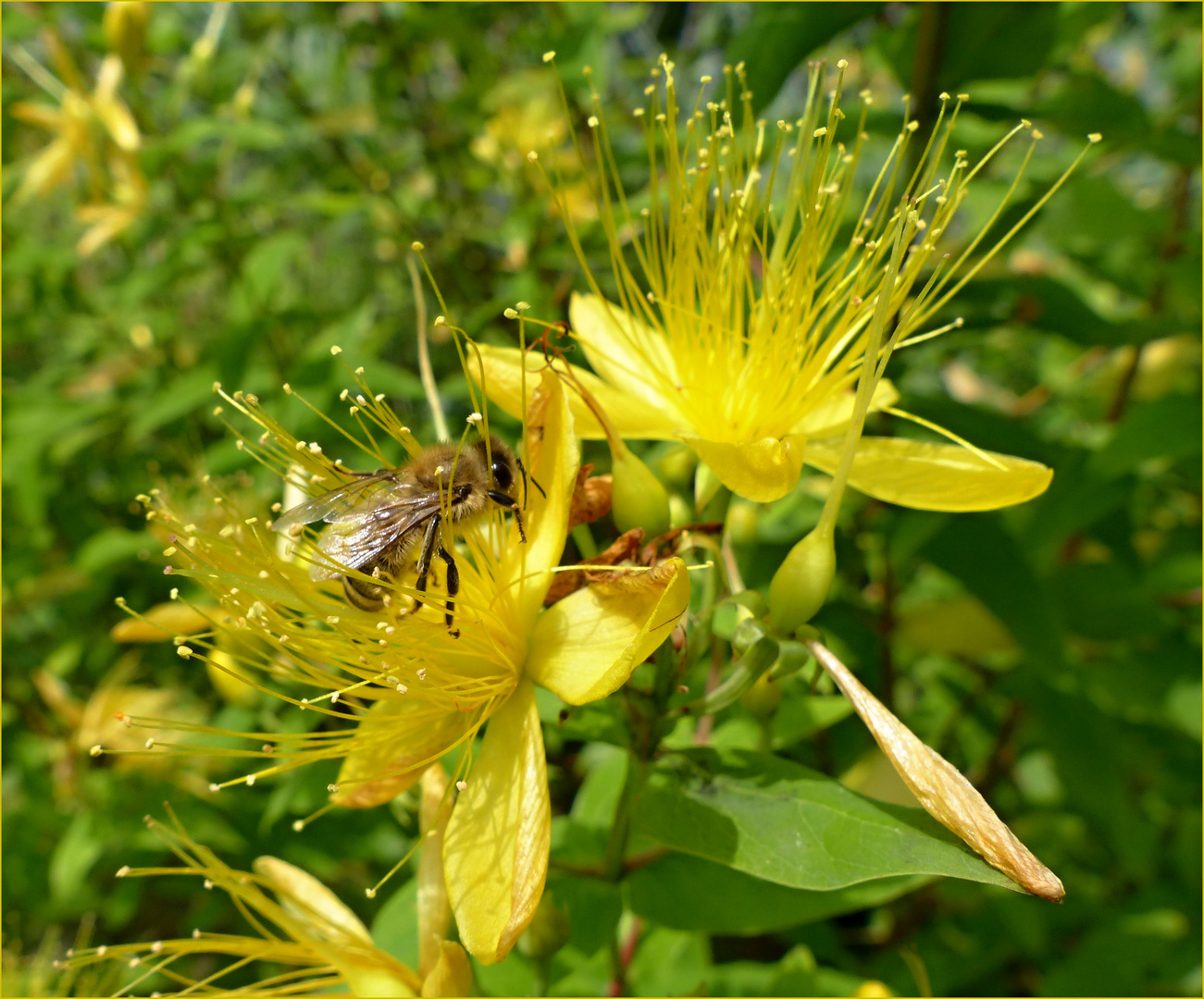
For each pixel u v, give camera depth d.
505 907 0.06
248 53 0.17
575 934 0.07
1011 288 0.11
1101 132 0.11
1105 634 0.11
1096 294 0.16
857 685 0.06
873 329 0.06
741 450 0.07
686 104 0.18
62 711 0.14
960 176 0.08
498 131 0.16
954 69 0.11
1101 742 0.11
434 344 0.16
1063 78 0.15
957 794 0.06
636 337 0.08
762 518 0.11
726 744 0.09
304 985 0.07
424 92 0.18
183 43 0.17
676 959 0.09
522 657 0.07
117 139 0.15
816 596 0.06
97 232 0.15
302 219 0.19
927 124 0.11
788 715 0.09
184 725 0.06
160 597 0.15
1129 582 0.11
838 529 0.11
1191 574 0.11
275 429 0.07
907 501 0.07
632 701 0.07
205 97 0.17
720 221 0.08
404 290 0.18
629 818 0.07
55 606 0.16
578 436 0.07
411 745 0.07
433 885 0.07
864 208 0.07
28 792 0.14
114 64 0.15
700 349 0.08
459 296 0.17
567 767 0.12
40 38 0.18
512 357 0.07
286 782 0.10
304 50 0.20
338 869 0.12
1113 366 0.15
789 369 0.08
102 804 0.13
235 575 0.06
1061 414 0.15
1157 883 0.12
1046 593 0.10
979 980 0.12
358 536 0.07
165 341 0.17
